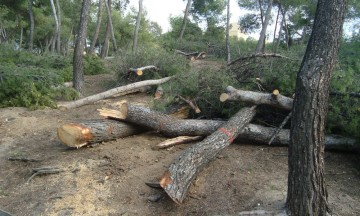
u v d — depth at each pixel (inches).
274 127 230.5
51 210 151.6
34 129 243.3
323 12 139.6
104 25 1175.6
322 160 134.3
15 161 194.9
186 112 257.4
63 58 443.8
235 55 589.9
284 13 758.5
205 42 814.5
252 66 271.4
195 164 166.1
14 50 405.7
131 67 393.7
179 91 264.8
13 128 242.7
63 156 195.2
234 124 206.1
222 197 158.1
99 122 211.6
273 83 247.8
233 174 177.8
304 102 134.3
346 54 284.5
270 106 229.6
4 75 298.2
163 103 263.6
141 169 181.8
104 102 331.0
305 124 133.3
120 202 157.5
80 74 349.4
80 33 344.8
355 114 204.8
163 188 150.6
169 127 220.5
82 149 203.3
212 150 178.9
